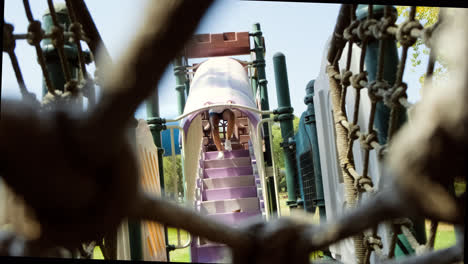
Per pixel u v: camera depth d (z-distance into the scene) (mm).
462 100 105
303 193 5473
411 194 117
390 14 1491
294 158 5914
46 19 2150
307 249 175
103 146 108
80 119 106
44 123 104
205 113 11211
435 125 108
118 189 114
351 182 2141
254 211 7672
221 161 9453
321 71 3906
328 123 3848
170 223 157
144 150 4172
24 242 116
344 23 1949
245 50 8984
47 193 103
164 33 102
